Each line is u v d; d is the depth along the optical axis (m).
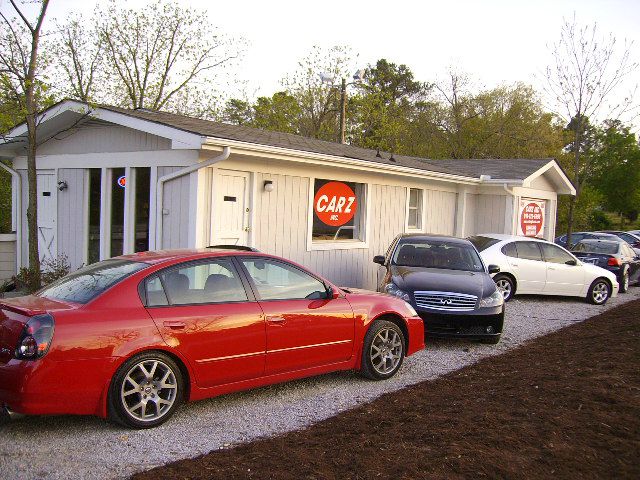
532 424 4.62
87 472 4.14
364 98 33.69
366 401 5.89
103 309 4.79
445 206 15.72
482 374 6.92
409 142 37.75
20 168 12.57
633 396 5.23
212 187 9.37
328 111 33.72
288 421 5.29
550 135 35.59
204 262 5.49
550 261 13.38
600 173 39.41
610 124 19.55
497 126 36.75
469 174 16.28
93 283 5.13
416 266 9.82
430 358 7.93
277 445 4.51
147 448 4.57
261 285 5.79
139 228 10.18
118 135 10.41
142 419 4.92
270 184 10.21
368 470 3.89
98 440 4.71
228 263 5.65
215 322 5.28
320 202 11.59
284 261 6.05
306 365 6.00
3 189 18.25
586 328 9.97
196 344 5.15
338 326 6.21
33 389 4.41
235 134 10.40
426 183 14.68
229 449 4.50
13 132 10.94
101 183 10.73
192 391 5.18
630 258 16.69
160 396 5.06
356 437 4.60
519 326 10.46
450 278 9.02
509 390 5.82
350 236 12.52
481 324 8.56
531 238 13.64
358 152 14.10
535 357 7.70
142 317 4.91
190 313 5.17
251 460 4.19
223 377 5.37
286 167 10.63
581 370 6.38
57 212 11.70
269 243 10.45
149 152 9.84
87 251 11.12
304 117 33.66
